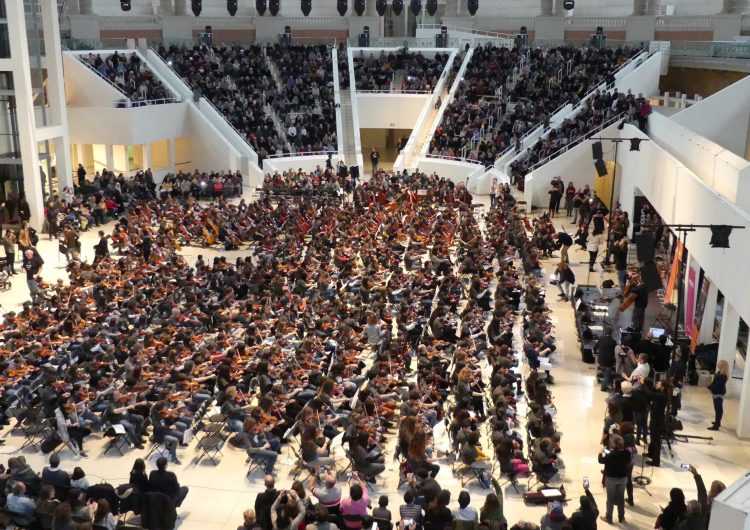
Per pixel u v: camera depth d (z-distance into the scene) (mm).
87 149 46344
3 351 18828
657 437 16281
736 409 18969
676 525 12453
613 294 25594
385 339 20844
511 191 42219
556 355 22234
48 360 19109
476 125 47281
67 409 16281
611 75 44938
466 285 27000
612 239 30406
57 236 34125
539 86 48750
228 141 46500
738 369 20891
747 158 33500
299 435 17234
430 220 33844
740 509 7598
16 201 34500
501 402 16031
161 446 16812
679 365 19203
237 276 25703
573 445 17172
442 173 46031
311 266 27125
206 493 15188
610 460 13938
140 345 18906
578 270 30000
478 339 21406
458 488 15445
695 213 21859
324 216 33344
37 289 24359
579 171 40062
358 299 23031
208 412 18375
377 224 33062
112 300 23109
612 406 16188
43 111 37094
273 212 34938
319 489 13664
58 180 38375
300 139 47562
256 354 19062
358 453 15172
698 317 21531
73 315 21219
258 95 49688
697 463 16469
